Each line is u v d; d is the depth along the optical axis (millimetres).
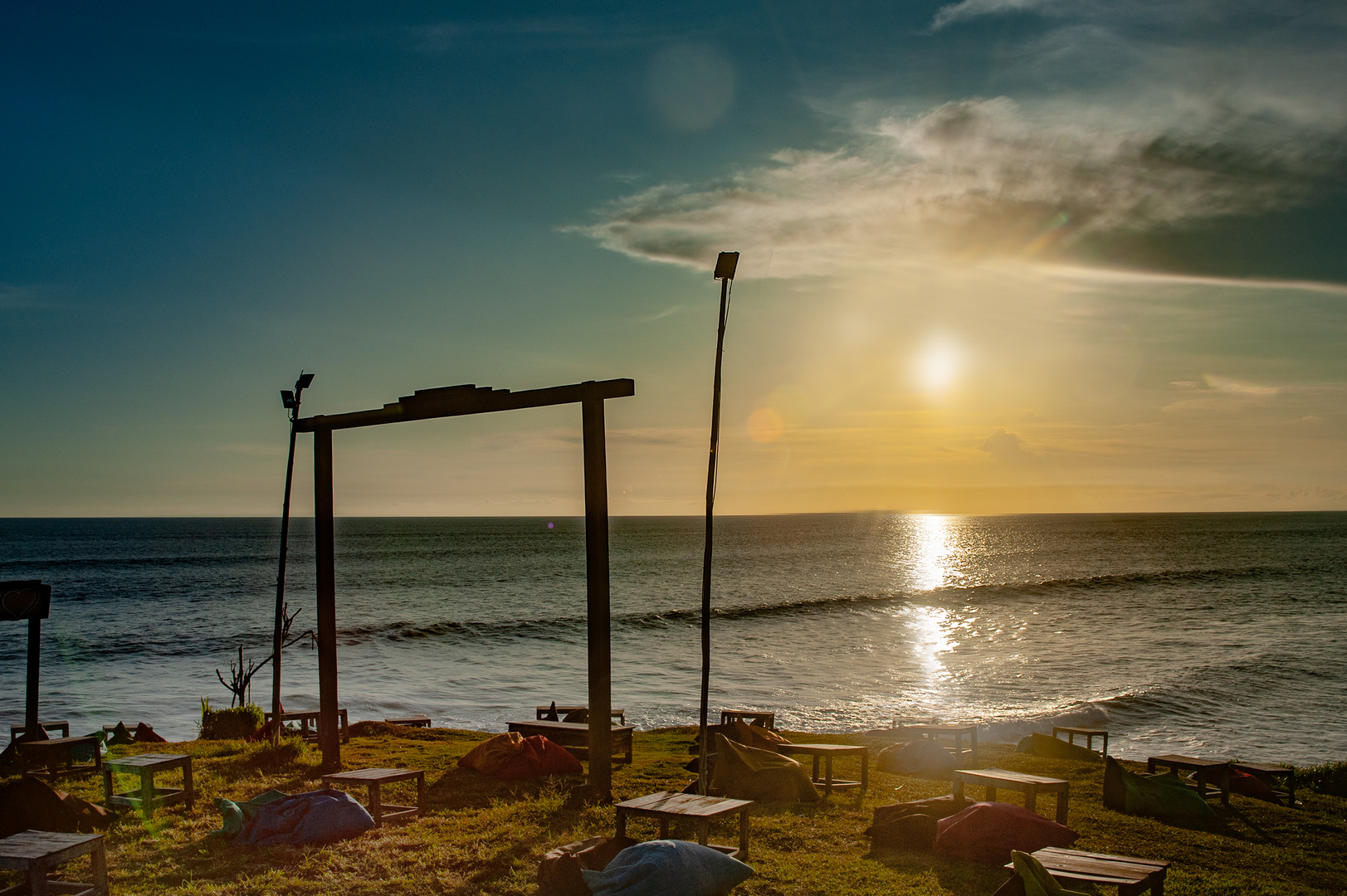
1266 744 23594
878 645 45500
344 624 53938
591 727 9891
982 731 24766
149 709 28703
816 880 7098
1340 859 9258
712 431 10188
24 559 115625
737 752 10984
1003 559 132375
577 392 9852
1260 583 85750
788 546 167500
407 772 9188
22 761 11648
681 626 53531
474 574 95500
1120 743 23672
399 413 10945
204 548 148125
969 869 7535
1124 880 5922
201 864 7258
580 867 6277
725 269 10000
